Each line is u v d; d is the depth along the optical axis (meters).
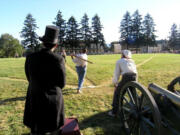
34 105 1.69
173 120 1.85
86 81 6.85
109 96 4.52
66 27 58.19
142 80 6.68
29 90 1.79
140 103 2.15
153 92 2.27
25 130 2.73
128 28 60.94
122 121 2.65
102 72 9.12
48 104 1.66
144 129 2.07
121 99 2.65
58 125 1.77
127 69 2.91
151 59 19.27
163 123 1.94
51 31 1.68
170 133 1.90
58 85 1.75
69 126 2.14
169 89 2.88
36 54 1.69
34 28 55.72
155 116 1.79
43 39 1.69
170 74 8.01
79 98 4.35
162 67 11.07
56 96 1.72
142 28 61.84
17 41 53.47
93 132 2.68
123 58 3.04
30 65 1.71
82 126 2.87
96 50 60.56
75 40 57.75
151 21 61.59
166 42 70.94
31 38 55.00
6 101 4.14
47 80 1.67
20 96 4.56
